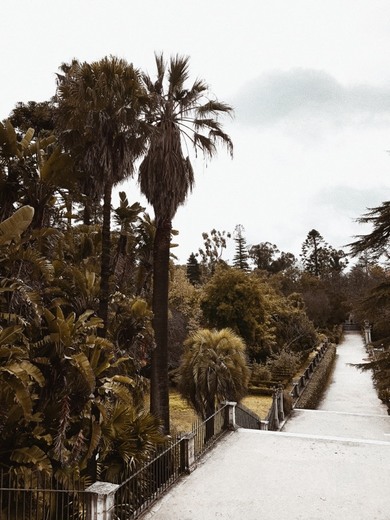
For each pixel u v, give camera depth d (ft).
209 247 208.64
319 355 107.96
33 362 27.86
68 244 46.26
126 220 56.54
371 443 36.19
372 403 76.18
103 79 32.83
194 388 43.65
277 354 92.99
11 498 23.34
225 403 40.86
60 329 27.96
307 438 37.83
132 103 34.14
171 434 42.29
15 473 22.70
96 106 32.48
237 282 89.51
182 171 41.70
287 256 303.89
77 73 34.81
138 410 38.78
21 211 27.78
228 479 29.12
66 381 27.63
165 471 28.60
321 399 80.23
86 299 37.86
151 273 60.03
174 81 43.09
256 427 48.78
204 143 44.42
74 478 25.03
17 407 25.61
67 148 36.22
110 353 34.19
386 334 64.23
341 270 301.63
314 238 314.14
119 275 55.98
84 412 27.37
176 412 63.16
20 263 31.37
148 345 45.24
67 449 26.78
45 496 23.38
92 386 26.27
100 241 51.16
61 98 36.83
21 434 26.00
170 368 84.12
